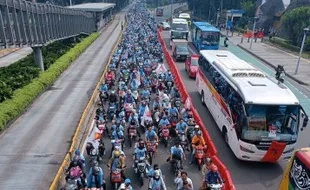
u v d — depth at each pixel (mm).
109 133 17062
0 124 16047
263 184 13219
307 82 28047
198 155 14008
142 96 20516
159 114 17562
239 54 42000
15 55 35406
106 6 67562
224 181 12461
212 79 20000
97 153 13992
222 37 57094
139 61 29359
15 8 22156
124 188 10383
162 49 39750
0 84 19750
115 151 12547
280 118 13547
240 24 67812
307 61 37031
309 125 18766
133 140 16375
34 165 13492
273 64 35219
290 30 45750
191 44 49625
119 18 92625
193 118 17109
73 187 11109
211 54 22922
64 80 27203
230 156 15461
